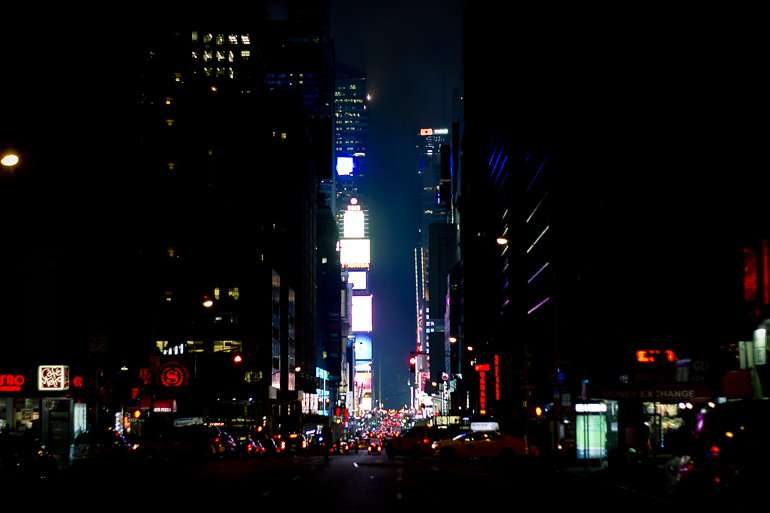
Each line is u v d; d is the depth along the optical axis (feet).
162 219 451.12
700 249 154.51
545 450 213.87
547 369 311.68
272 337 445.37
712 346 147.95
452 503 84.64
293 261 570.46
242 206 463.01
